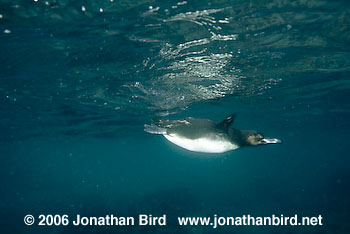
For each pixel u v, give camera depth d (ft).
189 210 86.74
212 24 22.90
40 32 23.77
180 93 44.50
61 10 20.68
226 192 130.72
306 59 31.60
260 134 17.04
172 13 21.22
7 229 71.72
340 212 77.87
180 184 183.83
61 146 146.92
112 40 25.54
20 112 57.21
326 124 96.84
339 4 19.94
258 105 58.23
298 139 160.97
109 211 84.48
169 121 17.33
